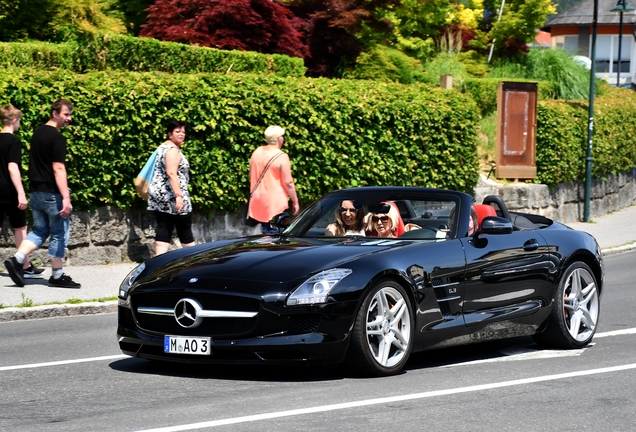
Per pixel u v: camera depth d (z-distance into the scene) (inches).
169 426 260.1
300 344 311.0
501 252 378.6
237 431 255.4
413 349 341.4
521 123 1002.7
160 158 568.1
